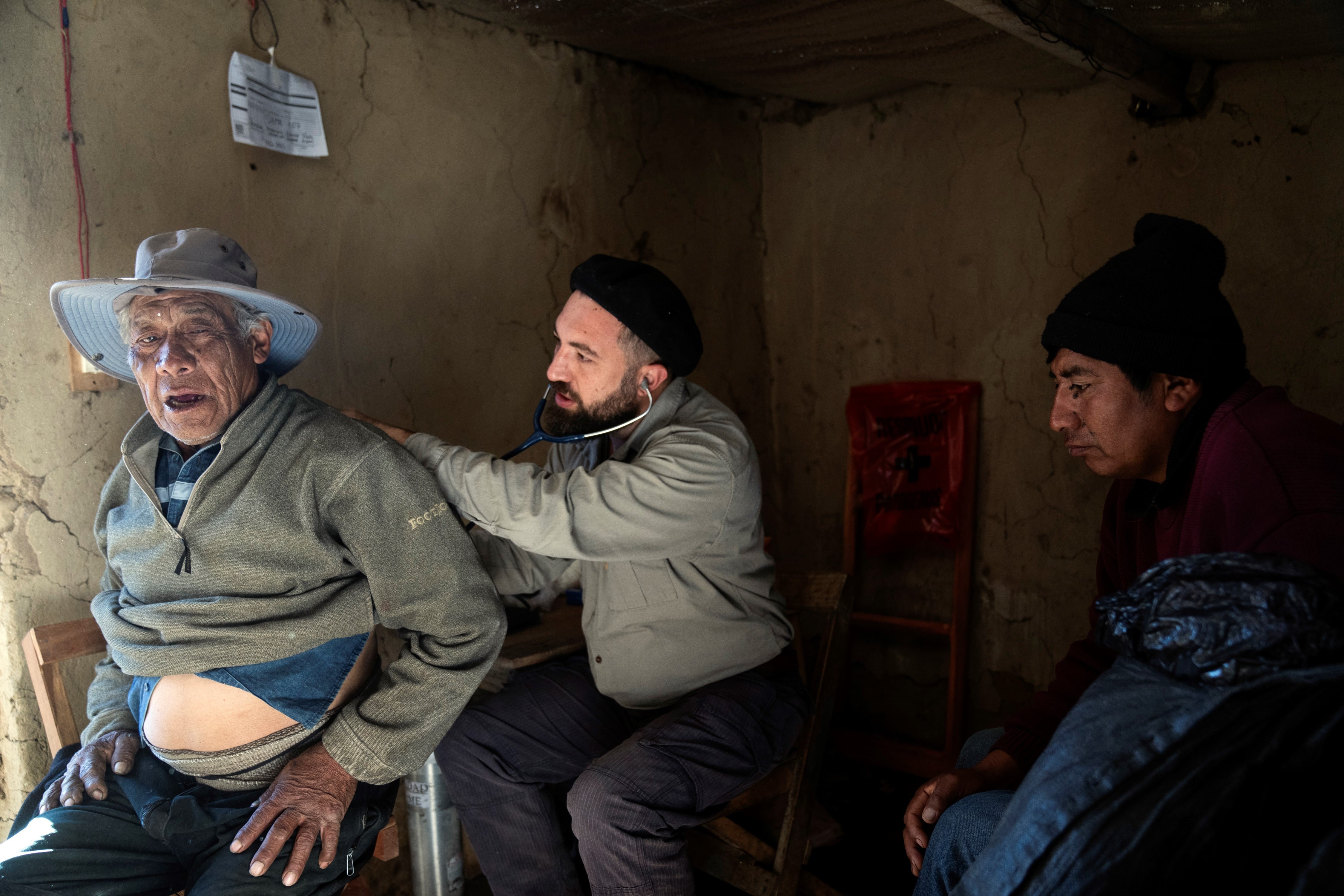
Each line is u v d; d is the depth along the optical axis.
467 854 2.31
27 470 1.70
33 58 1.66
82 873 1.34
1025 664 2.79
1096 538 2.62
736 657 1.76
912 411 2.92
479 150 2.36
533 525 1.53
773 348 3.29
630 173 2.76
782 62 2.51
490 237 2.40
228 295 1.44
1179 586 0.97
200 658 1.39
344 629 1.46
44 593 1.73
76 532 1.76
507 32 2.40
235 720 1.41
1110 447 1.31
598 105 2.65
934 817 1.39
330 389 2.10
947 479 2.85
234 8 1.90
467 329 2.36
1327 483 1.06
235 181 1.92
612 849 1.49
